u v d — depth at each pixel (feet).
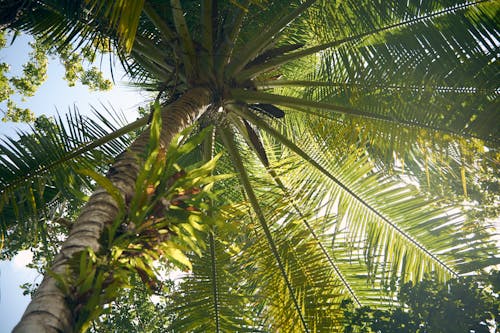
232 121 18.83
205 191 8.64
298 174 19.38
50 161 14.66
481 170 16.99
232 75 17.53
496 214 21.33
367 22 17.95
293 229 18.38
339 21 18.29
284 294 17.44
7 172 13.87
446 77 16.53
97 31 16.17
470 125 15.81
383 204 18.19
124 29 10.25
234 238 17.69
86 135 15.79
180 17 15.44
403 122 16.61
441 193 20.20
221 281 16.88
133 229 7.82
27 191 13.97
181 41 15.98
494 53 16.26
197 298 16.44
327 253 18.89
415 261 17.58
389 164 18.54
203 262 17.13
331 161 18.86
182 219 8.59
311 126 19.31
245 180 17.85
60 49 16.84
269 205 18.89
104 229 8.05
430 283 11.51
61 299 6.50
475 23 16.85
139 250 7.93
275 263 17.80
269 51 18.21
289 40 22.17
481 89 16.03
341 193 18.89
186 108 14.74
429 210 17.84
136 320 26.45
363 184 18.38
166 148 12.37
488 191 21.47
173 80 17.17
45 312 6.19
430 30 17.34
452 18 17.16
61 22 17.26
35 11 17.11
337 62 19.26
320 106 17.47
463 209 18.95
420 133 16.48
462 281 11.30
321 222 18.85
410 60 17.19
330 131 18.45
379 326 11.34
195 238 8.38
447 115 16.12
